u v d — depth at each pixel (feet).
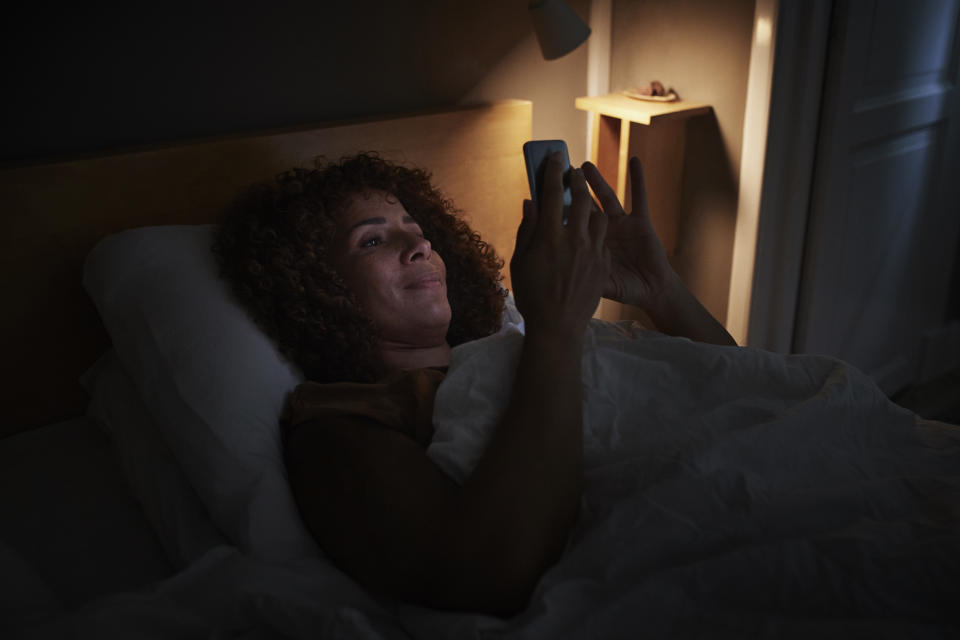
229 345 3.29
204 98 4.53
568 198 3.20
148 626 2.37
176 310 3.42
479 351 2.79
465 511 2.24
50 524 3.30
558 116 6.42
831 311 6.66
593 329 3.26
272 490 2.86
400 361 3.62
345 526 2.43
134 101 4.29
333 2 4.83
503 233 5.95
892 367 7.64
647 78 6.37
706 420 2.65
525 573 2.20
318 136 4.77
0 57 3.84
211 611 2.48
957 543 2.14
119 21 4.12
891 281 7.21
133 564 3.08
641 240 3.66
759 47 5.43
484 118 5.52
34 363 4.05
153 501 3.23
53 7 3.92
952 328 8.13
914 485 2.49
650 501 2.32
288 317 3.39
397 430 2.74
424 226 4.26
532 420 2.39
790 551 2.14
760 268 6.12
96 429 4.05
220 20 4.44
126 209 4.16
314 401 3.00
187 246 3.78
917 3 6.07
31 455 3.81
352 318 3.43
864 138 6.11
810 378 2.85
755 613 2.10
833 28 5.53
